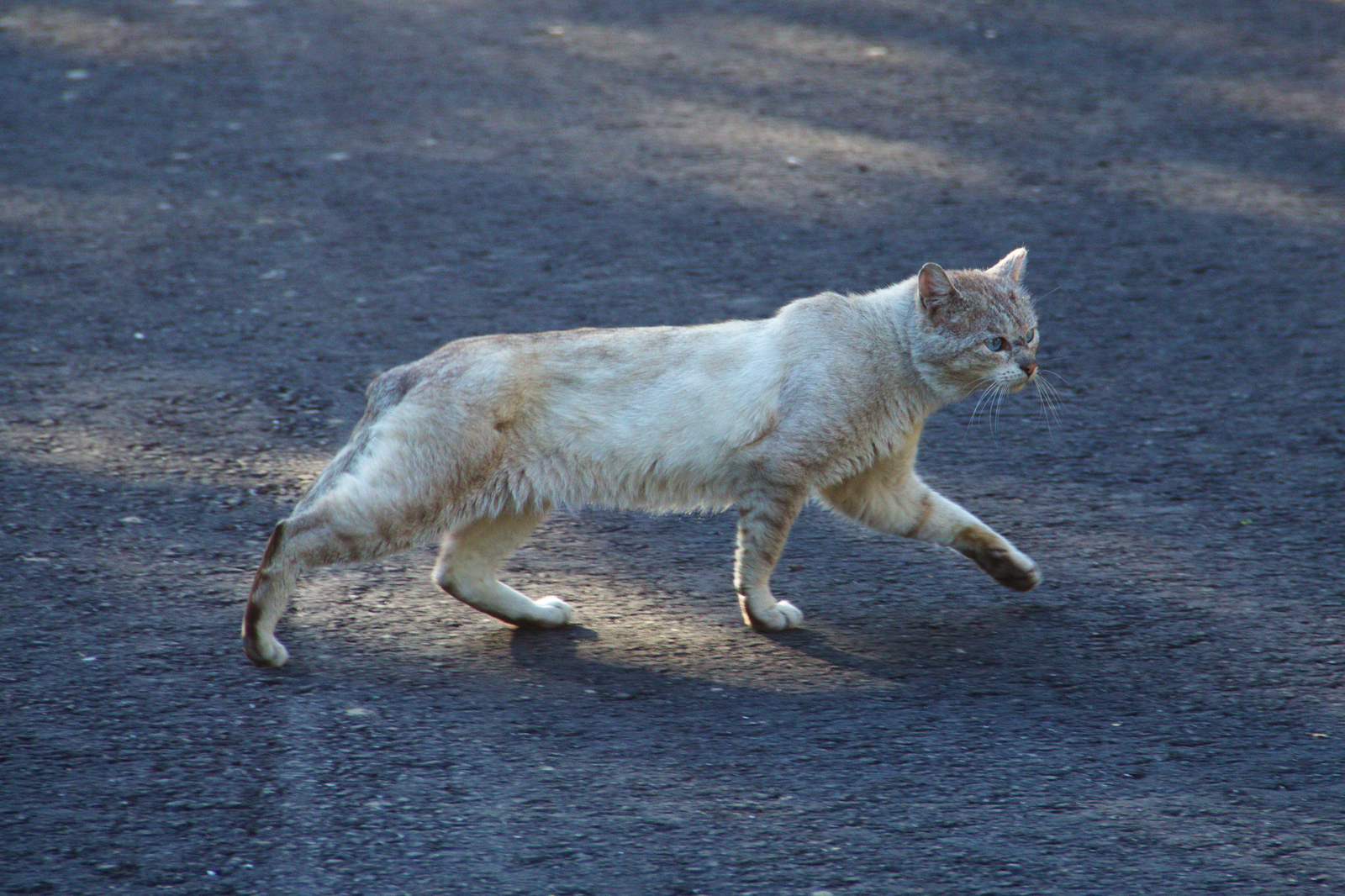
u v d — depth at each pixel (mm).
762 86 27312
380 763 9453
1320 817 8984
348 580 12211
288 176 22484
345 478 10508
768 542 11383
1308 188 22750
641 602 12062
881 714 10234
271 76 27141
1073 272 19625
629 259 19734
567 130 24812
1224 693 10562
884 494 12164
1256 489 14070
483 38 29875
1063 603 12023
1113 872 8430
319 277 18953
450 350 10984
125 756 9422
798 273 19328
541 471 11031
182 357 16562
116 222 20578
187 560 12320
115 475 13836
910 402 11711
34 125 24344
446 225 20766
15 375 15945
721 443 11258
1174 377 16625
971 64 28672
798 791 9234
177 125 24516
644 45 29641
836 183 22750
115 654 10750
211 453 14383
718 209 21609
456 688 10508
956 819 8945
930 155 24031
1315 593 12094
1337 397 16078
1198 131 25266
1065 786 9320
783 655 11148
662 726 10023
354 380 16094
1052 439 15258
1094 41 30078
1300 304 18641
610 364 11172
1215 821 8938
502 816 8898
